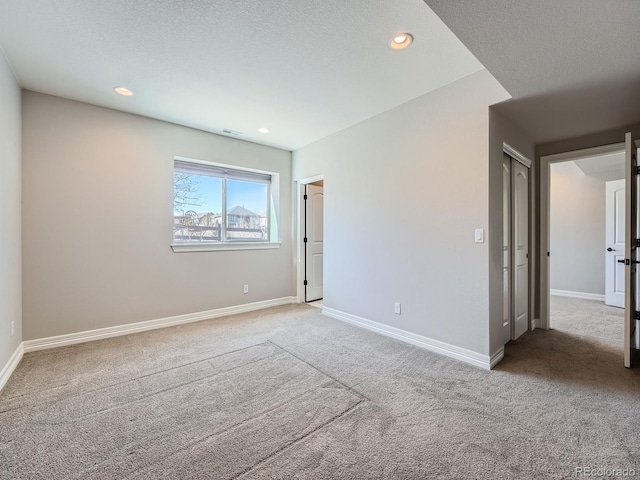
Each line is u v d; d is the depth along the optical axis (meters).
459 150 2.54
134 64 2.33
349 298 3.65
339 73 2.43
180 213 3.86
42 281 2.83
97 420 1.73
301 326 3.53
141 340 3.07
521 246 3.31
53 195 2.88
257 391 2.05
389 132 3.13
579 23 1.51
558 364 2.47
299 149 4.59
